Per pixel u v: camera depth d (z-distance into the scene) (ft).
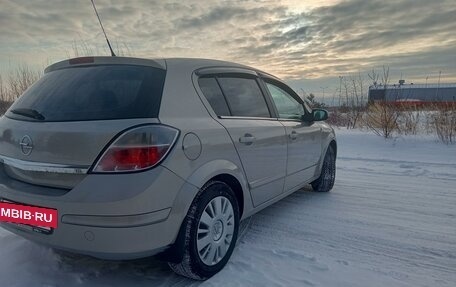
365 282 8.46
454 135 28.25
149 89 7.70
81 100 7.77
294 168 12.58
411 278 8.70
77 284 8.23
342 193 16.42
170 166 7.15
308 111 14.38
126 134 6.79
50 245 7.30
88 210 6.66
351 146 29.55
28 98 8.80
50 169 7.25
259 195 10.46
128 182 6.65
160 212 7.02
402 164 22.89
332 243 10.70
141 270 8.95
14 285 8.06
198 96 8.65
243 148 9.37
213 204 8.47
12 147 8.04
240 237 11.14
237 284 8.27
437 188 17.19
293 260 9.53
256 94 11.14
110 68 8.36
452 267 9.25
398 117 32.12
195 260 7.98
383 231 11.67
